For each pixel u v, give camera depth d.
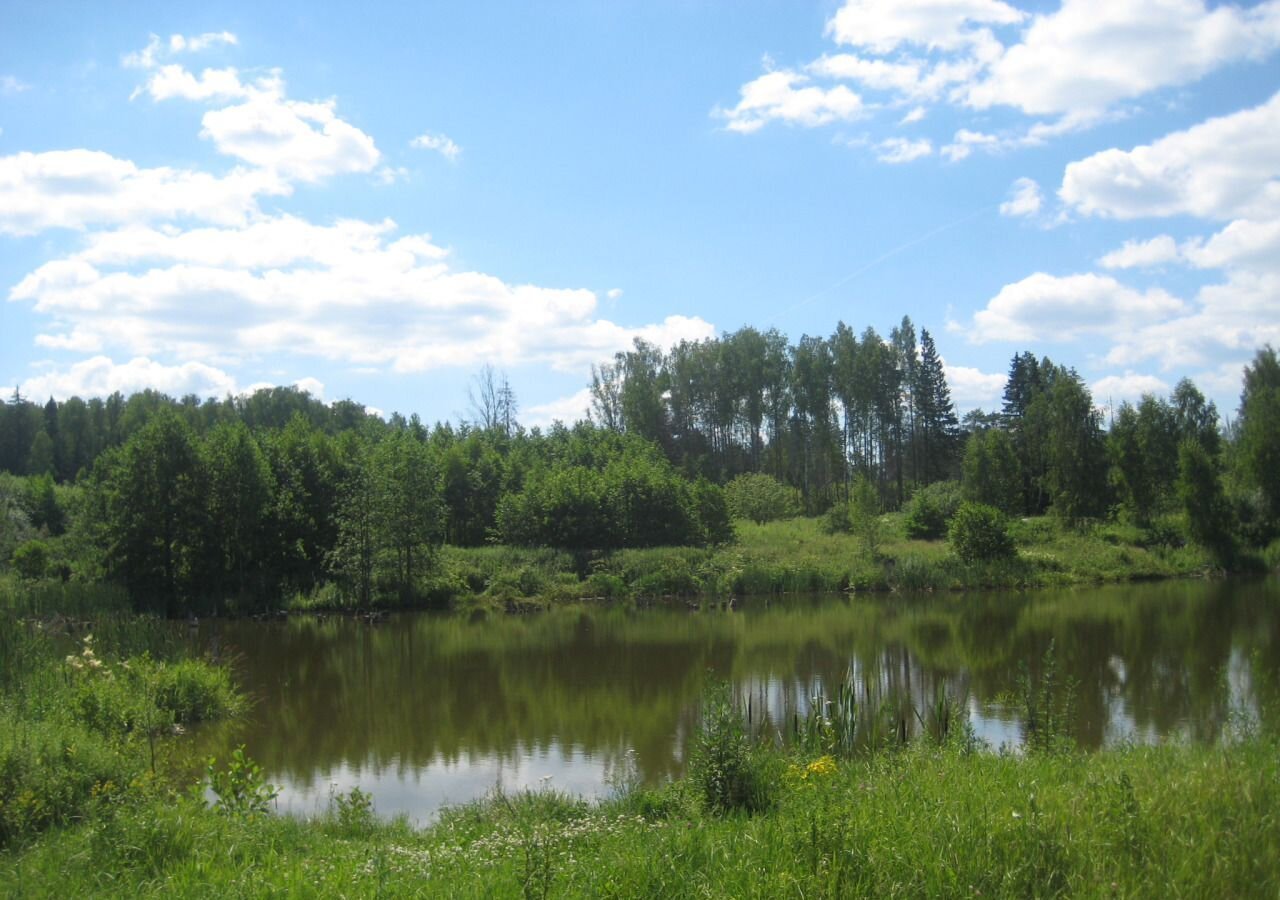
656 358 89.62
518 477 56.34
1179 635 28.19
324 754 17.34
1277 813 6.87
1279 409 51.78
